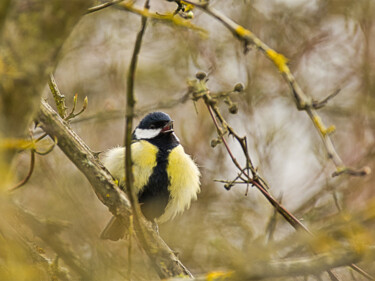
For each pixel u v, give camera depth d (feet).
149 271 30.73
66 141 21.33
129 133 17.46
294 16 47.80
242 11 46.11
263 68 46.52
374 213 16.34
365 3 48.11
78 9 12.21
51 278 25.41
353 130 46.50
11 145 12.54
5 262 22.47
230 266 14.14
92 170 21.85
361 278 24.36
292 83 14.76
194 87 21.04
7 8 11.98
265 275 13.33
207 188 42.47
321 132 14.20
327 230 16.37
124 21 46.98
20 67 12.04
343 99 47.93
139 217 19.01
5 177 13.10
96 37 46.91
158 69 46.73
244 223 38.99
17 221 26.45
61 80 45.03
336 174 13.70
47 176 35.19
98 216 36.45
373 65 47.75
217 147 44.09
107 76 46.29
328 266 13.32
